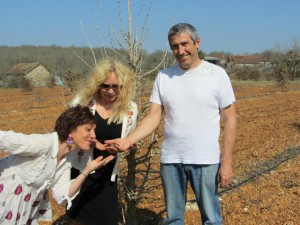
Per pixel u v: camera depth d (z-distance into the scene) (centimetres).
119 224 240
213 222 189
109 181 204
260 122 707
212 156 185
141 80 231
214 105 184
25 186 162
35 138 157
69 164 182
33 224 177
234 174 400
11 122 888
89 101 199
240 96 1338
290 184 354
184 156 187
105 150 188
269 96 1285
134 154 227
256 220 286
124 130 200
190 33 177
